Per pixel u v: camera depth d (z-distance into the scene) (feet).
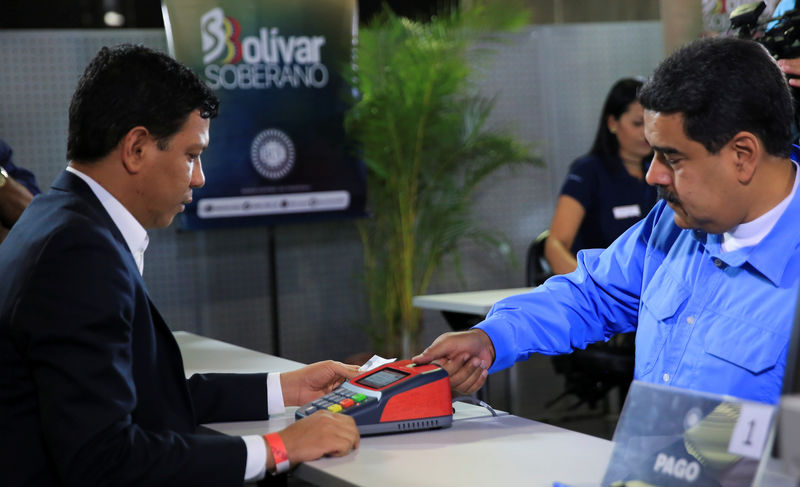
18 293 3.84
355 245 16.08
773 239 3.98
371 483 3.62
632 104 11.13
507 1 15.71
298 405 5.04
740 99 3.67
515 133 16.88
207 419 4.92
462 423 4.71
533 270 11.52
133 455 3.76
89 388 3.73
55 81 14.35
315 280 15.89
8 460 3.90
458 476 3.70
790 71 4.81
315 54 14.37
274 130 14.20
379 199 15.56
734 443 2.96
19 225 4.19
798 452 2.49
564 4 17.92
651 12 17.83
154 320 4.36
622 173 11.51
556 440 4.30
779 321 3.93
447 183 15.60
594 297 5.18
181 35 13.65
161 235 14.96
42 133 14.33
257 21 13.98
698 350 4.23
